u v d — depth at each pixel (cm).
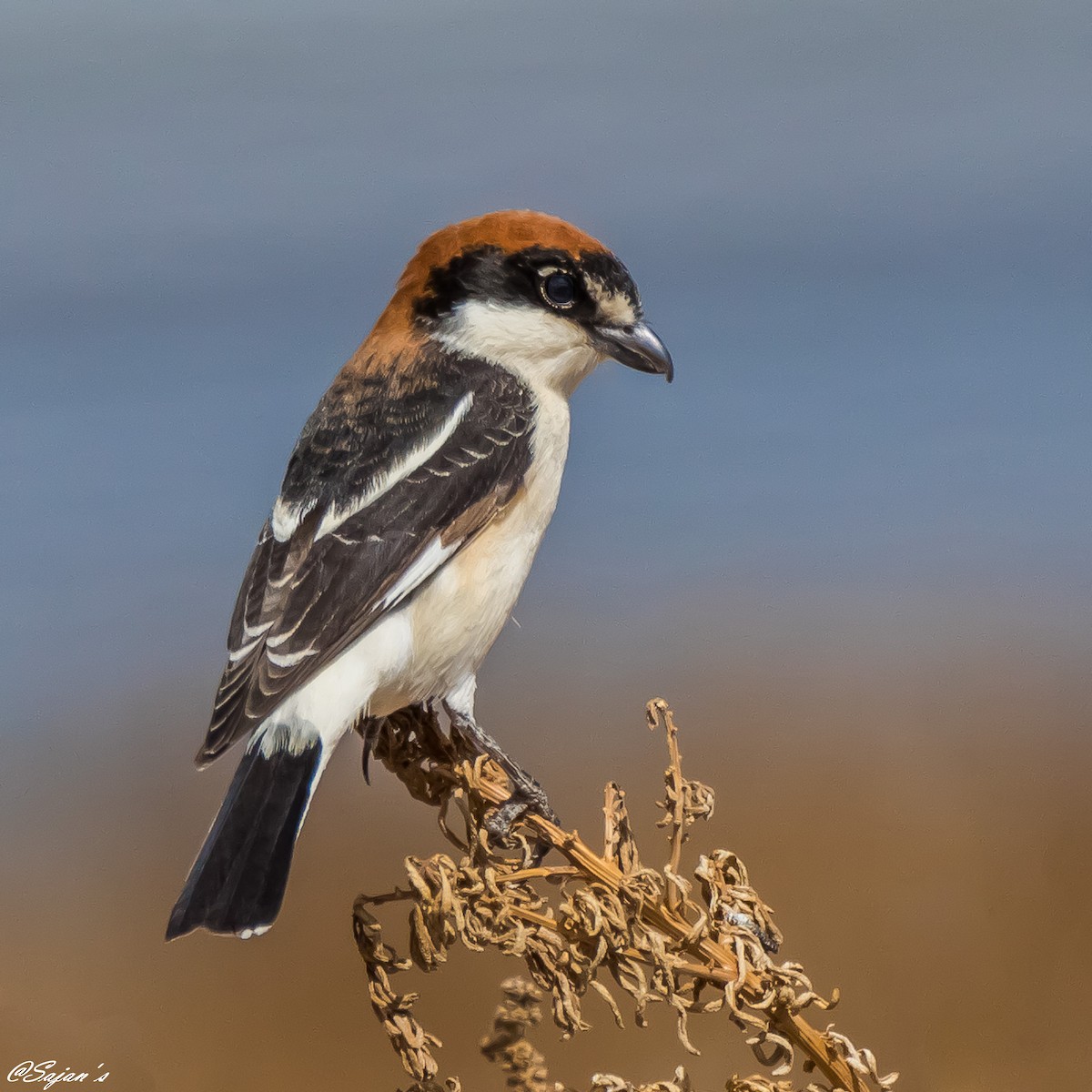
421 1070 508
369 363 823
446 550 743
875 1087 486
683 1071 497
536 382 831
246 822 650
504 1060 521
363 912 518
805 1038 490
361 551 726
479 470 766
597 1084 495
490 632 763
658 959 493
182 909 611
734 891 520
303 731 683
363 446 769
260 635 702
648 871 512
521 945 506
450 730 739
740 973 490
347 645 705
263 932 609
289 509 754
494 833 565
